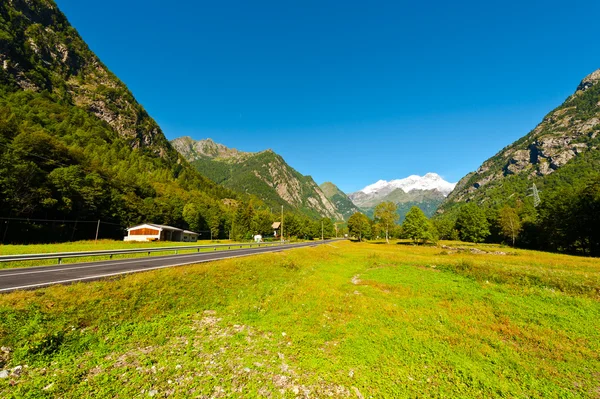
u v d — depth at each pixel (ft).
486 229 296.51
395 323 44.80
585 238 173.78
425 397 25.26
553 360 34.37
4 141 158.40
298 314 46.34
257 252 123.24
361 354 33.12
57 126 375.86
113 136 565.12
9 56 448.65
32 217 151.23
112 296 39.78
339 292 63.87
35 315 30.78
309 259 116.78
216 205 484.33
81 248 109.40
